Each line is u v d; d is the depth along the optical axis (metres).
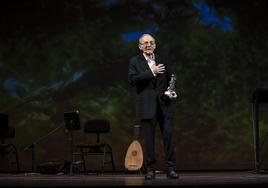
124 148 11.70
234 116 11.67
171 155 7.11
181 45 11.80
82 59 11.91
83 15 11.96
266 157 11.51
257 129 8.53
